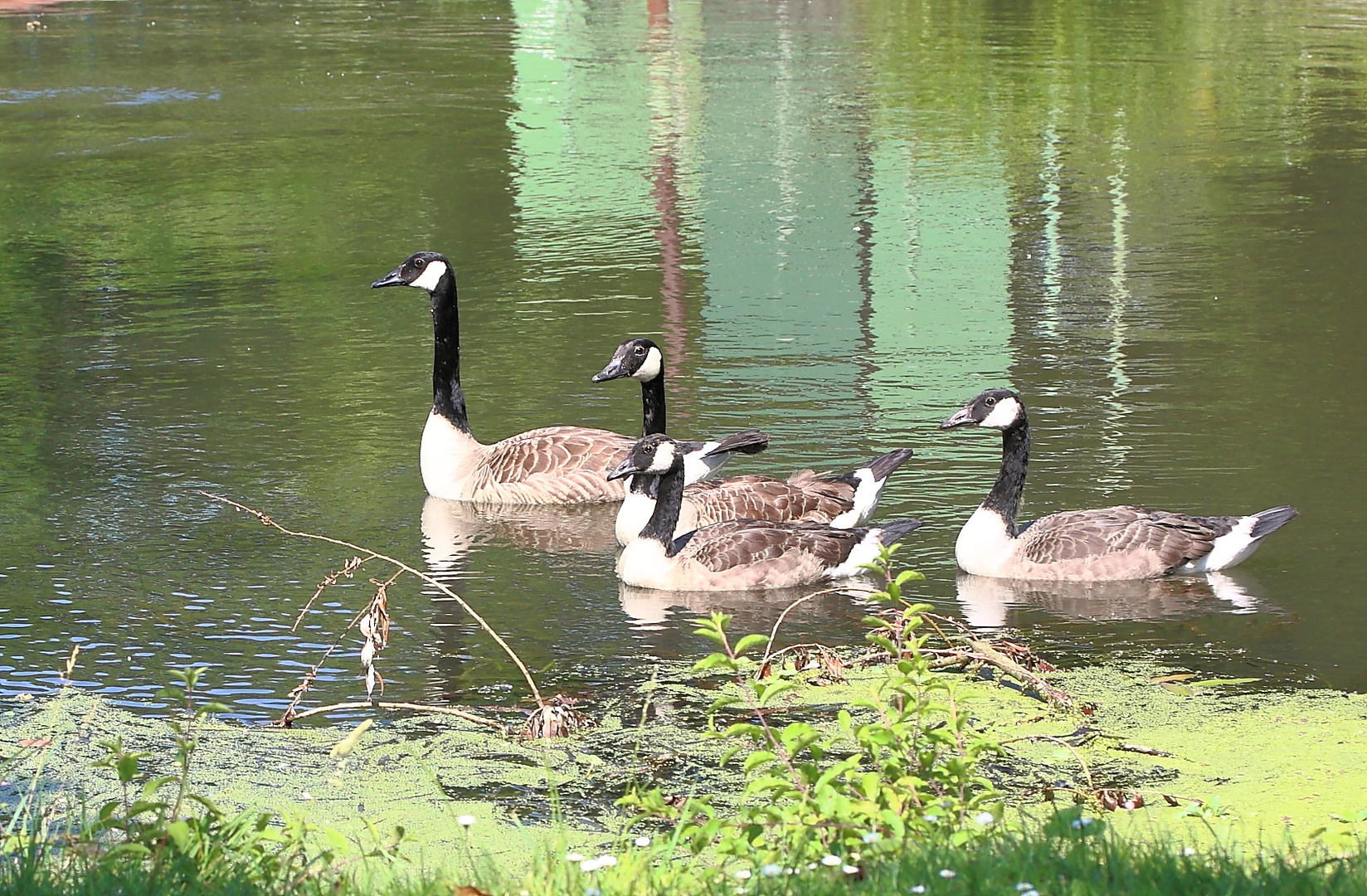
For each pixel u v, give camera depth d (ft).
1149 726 35.63
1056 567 44.98
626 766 34.22
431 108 127.54
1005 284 77.97
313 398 63.87
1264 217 89.92
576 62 149.89
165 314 76.07
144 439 59.00
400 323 74.08
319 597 45.09
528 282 80.02
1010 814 30.63
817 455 55.47
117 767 28.07
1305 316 71.00
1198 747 34.32
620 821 31.50
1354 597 43.24
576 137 115.96
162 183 103.14
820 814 25.26
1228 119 118.32
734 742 35.22
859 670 39.29
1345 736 34.83
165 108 128.67
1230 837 28.63
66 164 108.78
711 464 52.21
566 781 33.58
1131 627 41.81
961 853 24.47
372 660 37.22
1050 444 55.88
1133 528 45.27
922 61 147.02
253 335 72.49
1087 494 51.11
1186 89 130.21
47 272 83.71
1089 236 86.94
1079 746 34.53
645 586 46.01
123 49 159.74
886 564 32.96
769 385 63.16
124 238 90.43
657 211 94.43
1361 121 115.96
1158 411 58.90
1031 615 42.88
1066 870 23.75
